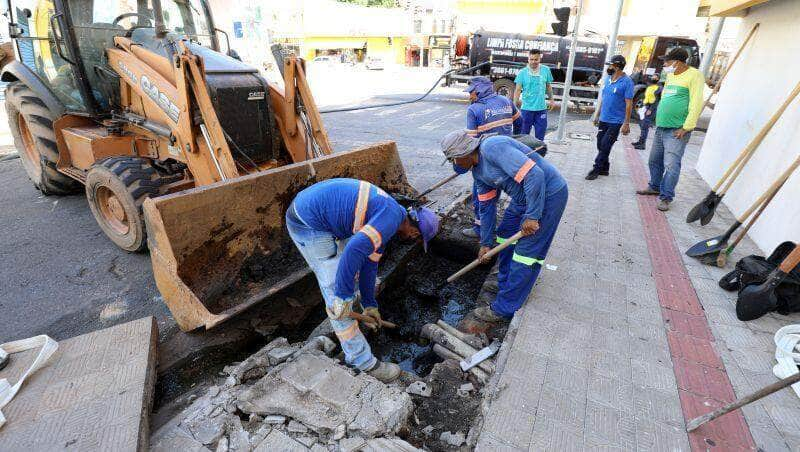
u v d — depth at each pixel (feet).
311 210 7.57
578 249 13.28
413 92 59.62
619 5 33.40
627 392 7.74
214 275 9.68
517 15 75.36
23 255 13.30
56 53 14.75
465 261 14.46
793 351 8.47
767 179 14.23
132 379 7.51
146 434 6.72
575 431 6.93
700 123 39.45
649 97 27.20
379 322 9.24
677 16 57.52
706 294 10.94
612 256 12.87
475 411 7.57
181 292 8.60
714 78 50.88
